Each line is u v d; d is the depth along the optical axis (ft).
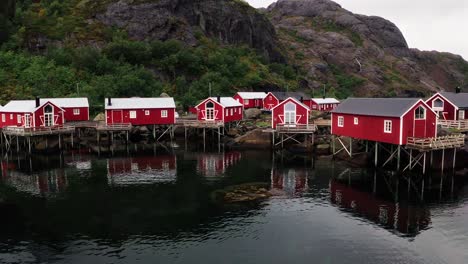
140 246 74.79
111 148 186.29
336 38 643.45
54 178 125.90
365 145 150.51
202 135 217.97
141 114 206.80
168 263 68.13
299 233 80.38
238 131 207.92
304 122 181.37
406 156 133.80
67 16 368.48
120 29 366.02
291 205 97.40
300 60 562.66
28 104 188.96
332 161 151.33
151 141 209.46
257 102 306.35
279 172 132.46
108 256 70.90
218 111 209.97
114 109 202.49
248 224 85.20
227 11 458.50
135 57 329.72
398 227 82.89
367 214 90.68
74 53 310.86
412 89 560.61
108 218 88.99
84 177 126.93
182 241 76.84
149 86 292.81
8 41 308.19
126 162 151.64
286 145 181.57
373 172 130.72
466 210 92.79
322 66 548.72
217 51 396.57
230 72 370.53
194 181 120.88
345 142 155.63
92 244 75.77
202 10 435.94
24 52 297.33
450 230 81.20
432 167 128.26
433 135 128.98
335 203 98.78
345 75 568.82
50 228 83.71
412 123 124.77
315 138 180.45
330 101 312.09
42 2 392.27
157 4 386.11
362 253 71.36
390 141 127.85
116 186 115.55
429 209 93.86
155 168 140.26
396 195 105.09
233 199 101.86
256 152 174.50
